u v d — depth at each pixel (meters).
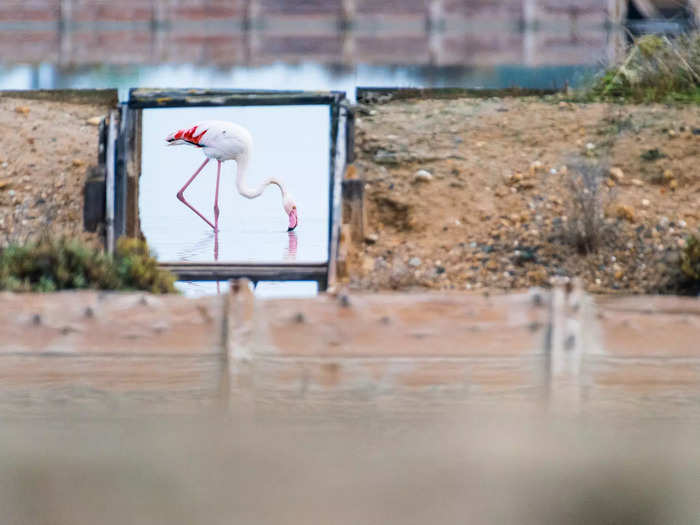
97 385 23.34
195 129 55.31
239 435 21.00
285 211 53.16
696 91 44.66
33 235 36.72
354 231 35.38
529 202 36.28
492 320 23.28
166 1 58.81
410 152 40.03
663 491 18.25
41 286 27.20
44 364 23.34
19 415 22.55
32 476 18.17
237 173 55.47
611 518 17.20
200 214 53.81
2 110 46.72
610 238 33.88
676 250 33.00
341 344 23.23
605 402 23.12
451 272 33.00
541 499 17.75
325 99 40.34
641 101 44.19
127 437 20.75
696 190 36.53
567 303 23.09
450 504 17.59
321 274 34.75
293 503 17.64
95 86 51.56
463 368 23.22
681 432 21.73
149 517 17.00
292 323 23.25
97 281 28.45
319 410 23.08
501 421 22.27
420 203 36.78
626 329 23.25
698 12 50.78
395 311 23.27
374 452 19.91
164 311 23.41
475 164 38.97
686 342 23.22
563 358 23.05
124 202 38.19
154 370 23.34
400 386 23.17
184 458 19.33
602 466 19.23
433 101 45.78
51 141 43.94
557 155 39.16
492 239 34.62
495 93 46.97
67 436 20.75
